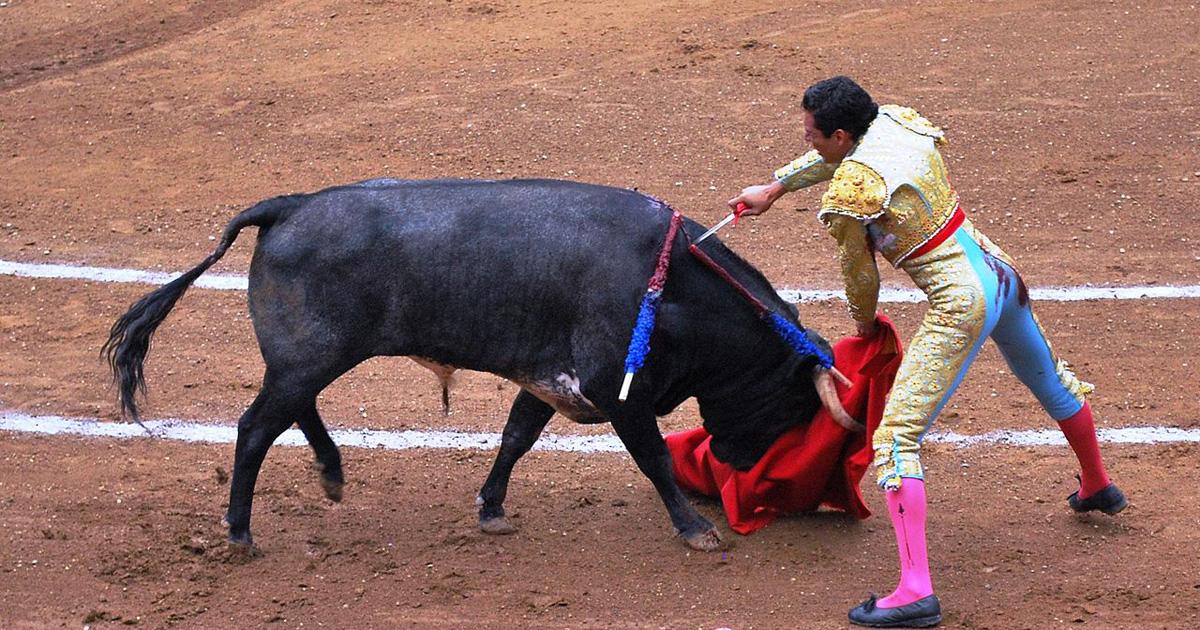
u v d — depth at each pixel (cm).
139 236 1387
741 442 877
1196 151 1500
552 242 823
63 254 1348
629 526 905
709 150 1526
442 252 826
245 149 1564
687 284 831
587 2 1950
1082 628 778
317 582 841
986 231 1362
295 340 829
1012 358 838
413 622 798
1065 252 1317
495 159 1512
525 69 1739
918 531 773
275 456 1003
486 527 897
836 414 835
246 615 806
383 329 838
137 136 1606
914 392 768
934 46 1761
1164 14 1842
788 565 854
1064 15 1850
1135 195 1420
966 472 970
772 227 1381
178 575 848
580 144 1545
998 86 1653
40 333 1201
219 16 1967
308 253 826
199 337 1199
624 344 817
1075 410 853
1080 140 1528
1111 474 957
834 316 1201
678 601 817
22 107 1695
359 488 959
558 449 1018
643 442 848
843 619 793
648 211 833
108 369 1137
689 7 1917
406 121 1611
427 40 1841
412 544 887
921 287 779
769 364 852
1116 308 1211
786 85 1667
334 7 1961
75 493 949
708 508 927
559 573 850
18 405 1080
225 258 1343
